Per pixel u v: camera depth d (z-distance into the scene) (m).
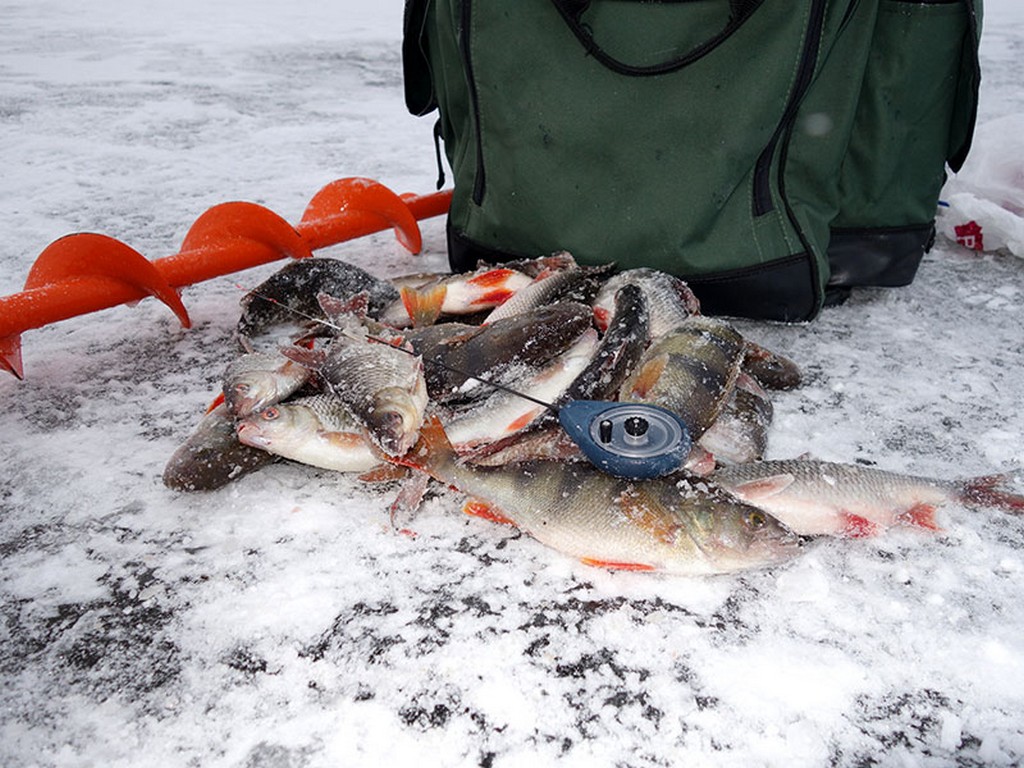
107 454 0.58
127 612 0.45
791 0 0.64
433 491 0.54
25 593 0.46
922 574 0.47
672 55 0.67
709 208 0.70
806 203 0.73
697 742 0.38
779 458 0.57
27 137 1.39
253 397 0.54
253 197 1.13
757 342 0.73
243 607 0.45
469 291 0.71
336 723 0.39
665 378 0.53
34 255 0.92
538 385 0.57
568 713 0.39
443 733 0.38
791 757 0.37
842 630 0.43
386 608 0.45
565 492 0.47
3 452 0.58
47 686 0.41
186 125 1.49
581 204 0.72
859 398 0.65
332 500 0.53
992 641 0.42
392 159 1.32
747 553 0.44
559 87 0.69
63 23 2.63
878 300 0.82
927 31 0.70
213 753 0.37
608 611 0.45
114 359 0.71
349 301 0.65
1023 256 0.89
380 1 3.41
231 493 0.54
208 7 3.11
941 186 0.78
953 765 0.37
